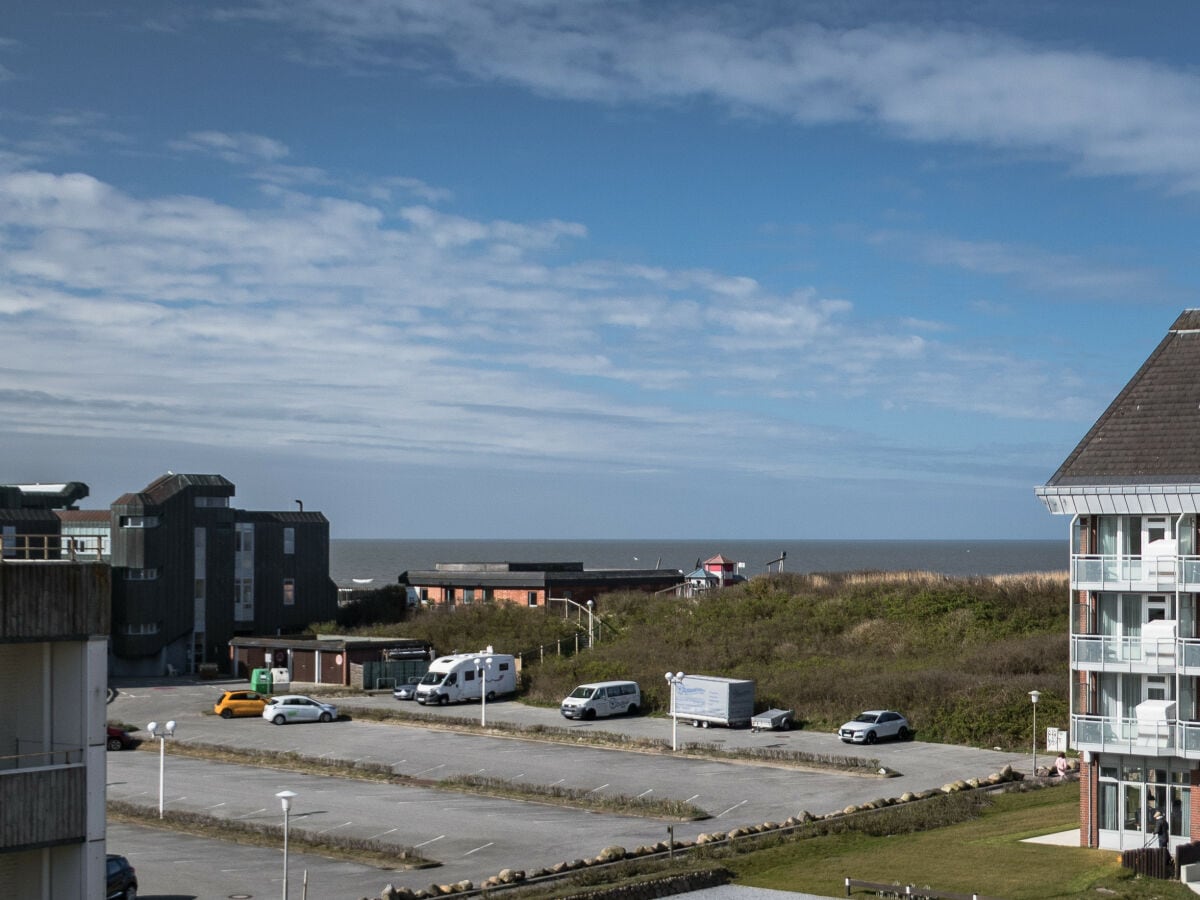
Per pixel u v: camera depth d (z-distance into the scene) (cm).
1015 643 7656
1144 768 3981
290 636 9750
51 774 2172
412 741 6425
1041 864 3775
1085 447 4172
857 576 9594
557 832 4375
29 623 2158
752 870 3838
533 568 11725
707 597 9556
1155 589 3925
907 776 5472
